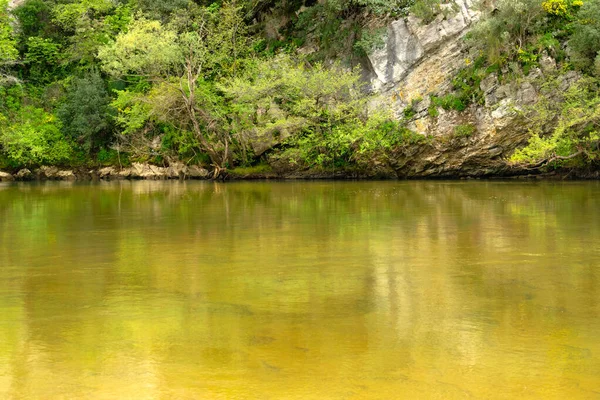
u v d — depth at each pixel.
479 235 11.09
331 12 33.03
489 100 28.53
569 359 4.77
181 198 20.61
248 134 33.56
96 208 17.27
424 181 28.64
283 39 36.19
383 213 14.90
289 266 8.43
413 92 30.83
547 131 27.81
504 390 4.23
